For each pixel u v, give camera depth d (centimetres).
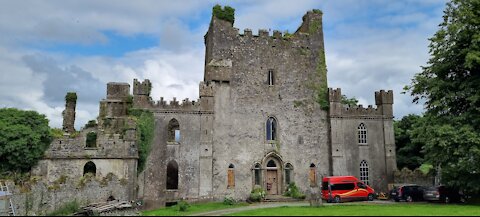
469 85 3659
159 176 4553
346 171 5012
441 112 3869
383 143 5200
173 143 4666
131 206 3816
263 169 4903
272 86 5147
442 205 3616
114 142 4250
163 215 3209
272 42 5284
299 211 3123
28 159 3909
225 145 4847
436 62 3978
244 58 5138
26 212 3341
